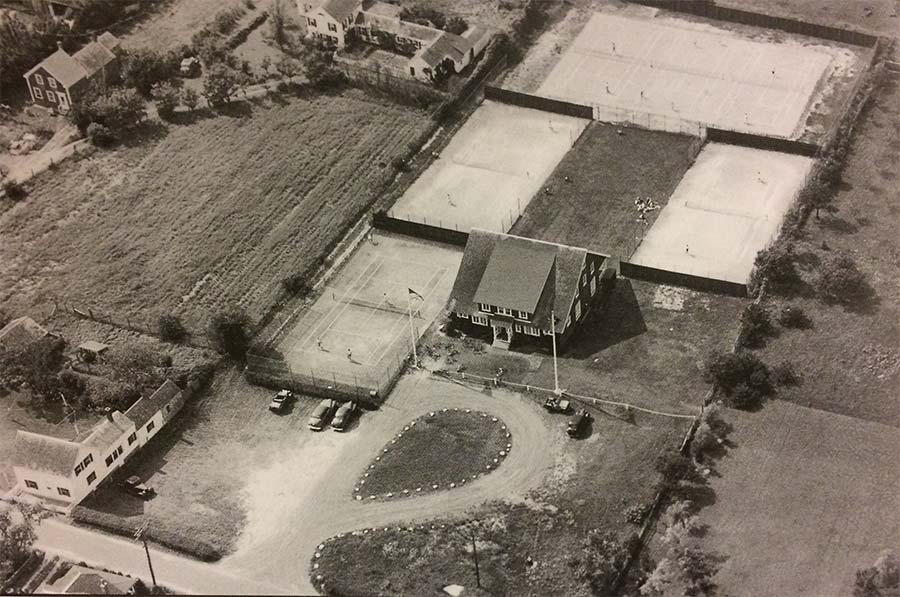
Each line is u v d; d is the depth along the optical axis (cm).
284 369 15362
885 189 17988
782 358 15138
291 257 17338
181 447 14450
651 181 18450
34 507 13362
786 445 13862
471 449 14088
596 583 12275
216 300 16650
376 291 16675
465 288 15750
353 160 19250
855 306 15925
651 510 13088
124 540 13150
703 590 12181
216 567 12756
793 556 12506
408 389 15038
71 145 19762
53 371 15400
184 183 18875
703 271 16650
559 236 17438
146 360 15312
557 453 13988
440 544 12875
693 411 14425
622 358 15338
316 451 14250
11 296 16912
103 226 18112
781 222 17450
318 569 12656
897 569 12038
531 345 15600
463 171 18925
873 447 13788
